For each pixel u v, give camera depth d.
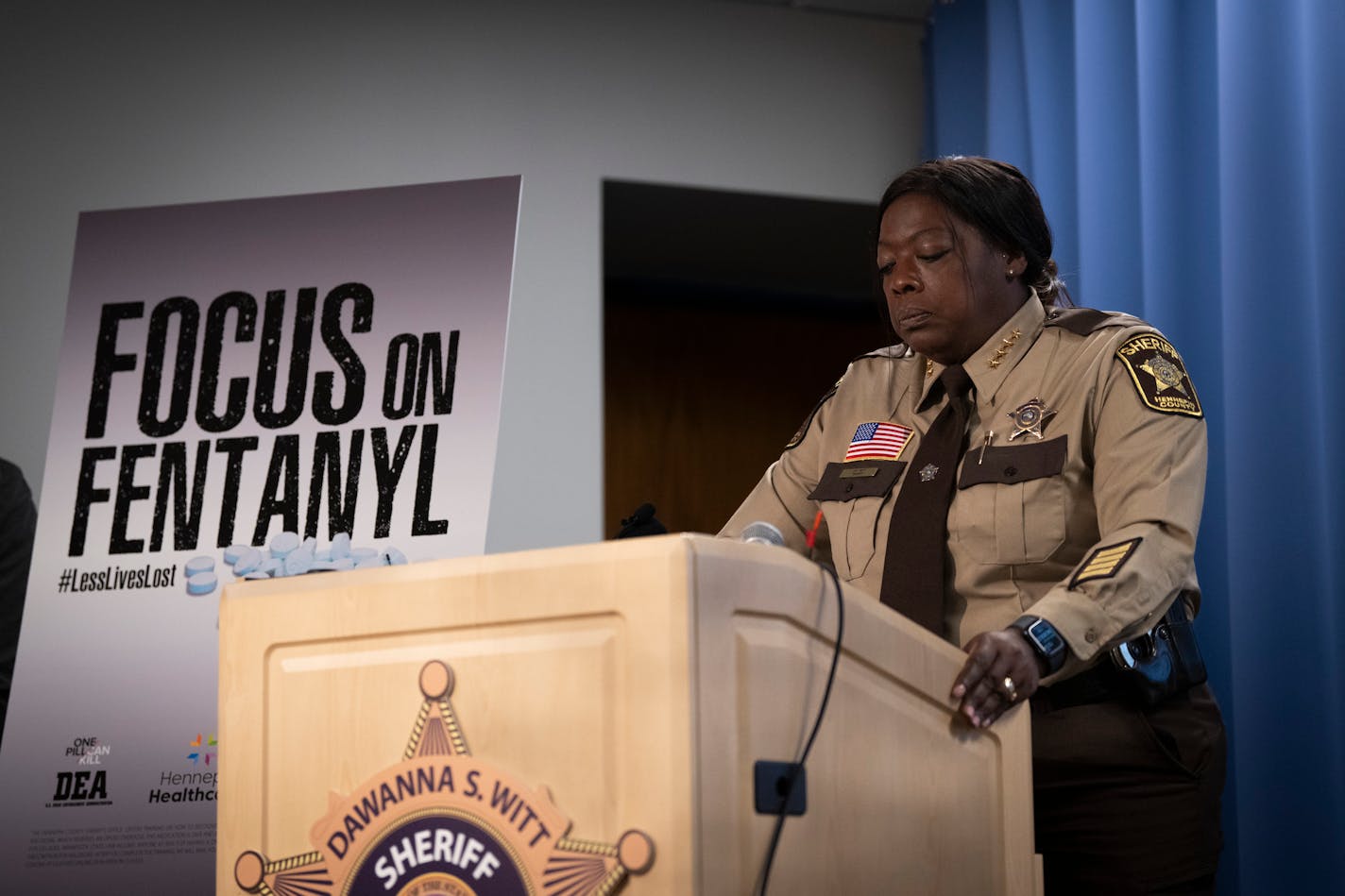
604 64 6.02
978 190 2.85
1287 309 3.88
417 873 1.90
